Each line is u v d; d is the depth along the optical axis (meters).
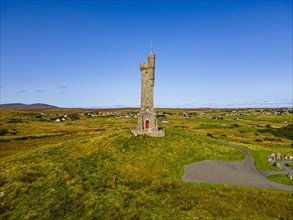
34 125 199.75
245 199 39.22
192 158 60.66
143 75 76.56
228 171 52.69
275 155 66.88
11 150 105.06
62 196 48.44
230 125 169.88
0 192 54.41
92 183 51.09
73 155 68.06
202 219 33.66
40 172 61.44
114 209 40.97
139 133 74.25
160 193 43.12
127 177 52.53
